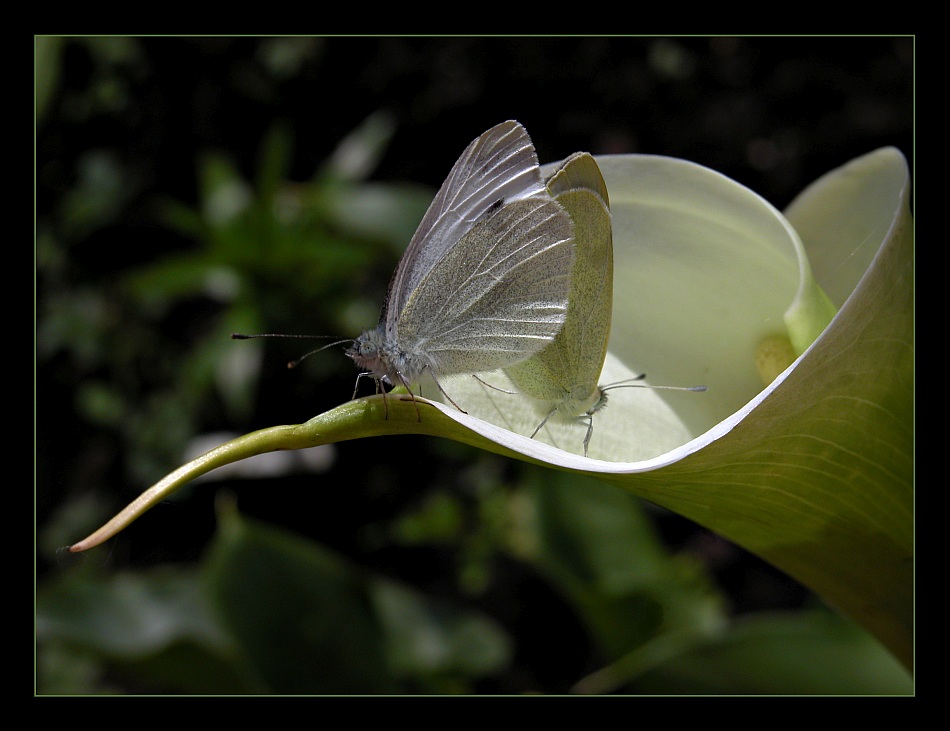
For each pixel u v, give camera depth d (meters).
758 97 0.93
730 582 0.81
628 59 0.96
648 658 0.52
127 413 0.91
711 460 0.45
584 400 0.48
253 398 0.84
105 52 0.98
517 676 0.78
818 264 0.48
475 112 0.97
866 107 0.90
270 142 0.77
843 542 0.46
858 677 0.51
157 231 1.00
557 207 0.47
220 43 1.01
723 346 0.48
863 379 0.45
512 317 0.47
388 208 0.79
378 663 0.53
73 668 0.70
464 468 0.89
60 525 0.87
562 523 0.56
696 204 0.48
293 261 0.77
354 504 0.90
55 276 0.96
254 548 0.54
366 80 1.00
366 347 0.47
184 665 0.53
